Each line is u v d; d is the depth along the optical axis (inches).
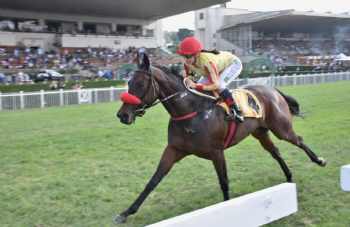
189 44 107.2
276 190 75.7
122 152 194.5
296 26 1429.6
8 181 146.9
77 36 1071.6
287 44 1477.6
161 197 128.5
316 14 1217.4
